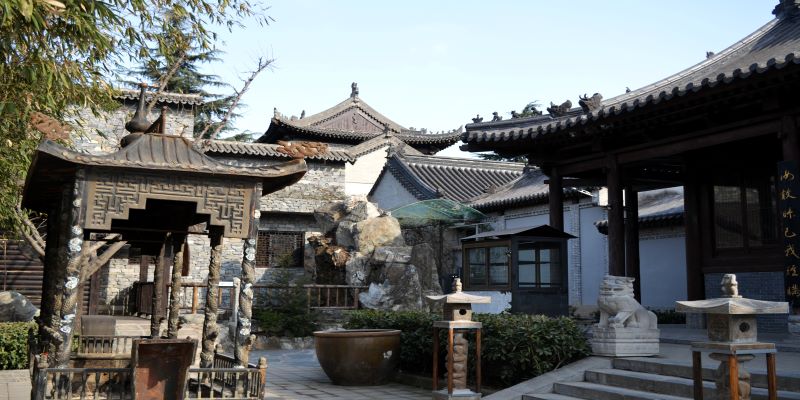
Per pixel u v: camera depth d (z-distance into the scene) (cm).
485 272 1239
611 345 847
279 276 1906
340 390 979
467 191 2652
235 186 588
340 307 1738
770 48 1176
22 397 780
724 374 521
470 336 932
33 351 652
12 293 1400
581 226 2119
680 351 895
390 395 932
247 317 591
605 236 2020
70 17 698
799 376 652
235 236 582
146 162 552
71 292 533
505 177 2842
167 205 723
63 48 768
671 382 714
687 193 1302
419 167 2719
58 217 731
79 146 1888
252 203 591
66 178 597
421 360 1048
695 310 525
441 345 985
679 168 1380
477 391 839
